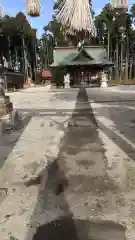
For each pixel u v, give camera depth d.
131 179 3.38
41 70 68.06
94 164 4.00
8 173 3.78
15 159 4.38
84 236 2.28
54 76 34.84
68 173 3.69
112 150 4.66
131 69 49.69
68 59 33.81
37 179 3.54
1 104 6.84
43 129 6.64
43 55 76.62
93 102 12.91
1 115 6.80
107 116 8.43
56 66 33.84
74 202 2.87
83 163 4.06
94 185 3.26
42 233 2.34
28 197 3.03
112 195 2.99
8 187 3.31
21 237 2.29
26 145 5.21
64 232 2.34
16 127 6.86
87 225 2.43
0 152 4.80
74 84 34.81
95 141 5.32
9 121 6.69
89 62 32.50
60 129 6.61
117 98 14.84
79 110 10.03
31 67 57.69
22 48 48.75
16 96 19.53
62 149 4.86
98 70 34.62
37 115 9.06
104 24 34.03
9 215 2.65
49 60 61.59
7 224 2.49
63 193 3.10
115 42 46.00
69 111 9.84
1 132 6.25
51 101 14.09
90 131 6.24
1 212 2.71
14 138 5.80
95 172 3.68
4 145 5.26
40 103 13.31
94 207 2.74
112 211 2.65
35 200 2.95
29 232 2.36
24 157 4.47
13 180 3.53
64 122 7.56
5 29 38.84
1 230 2.40
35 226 2.45
